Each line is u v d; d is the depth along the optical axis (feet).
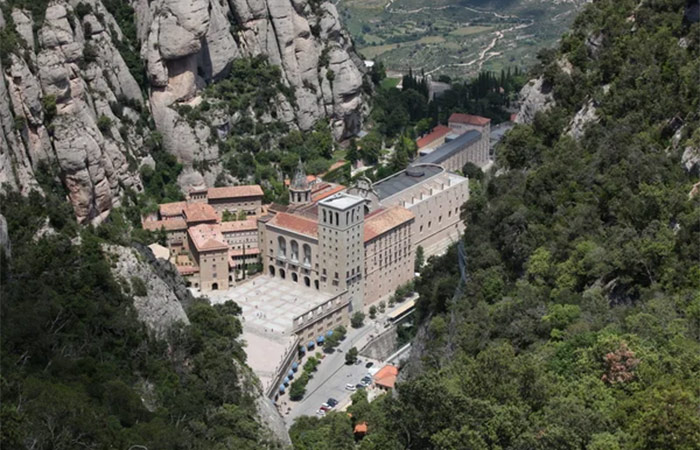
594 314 654.12
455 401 567.59
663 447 506.48
